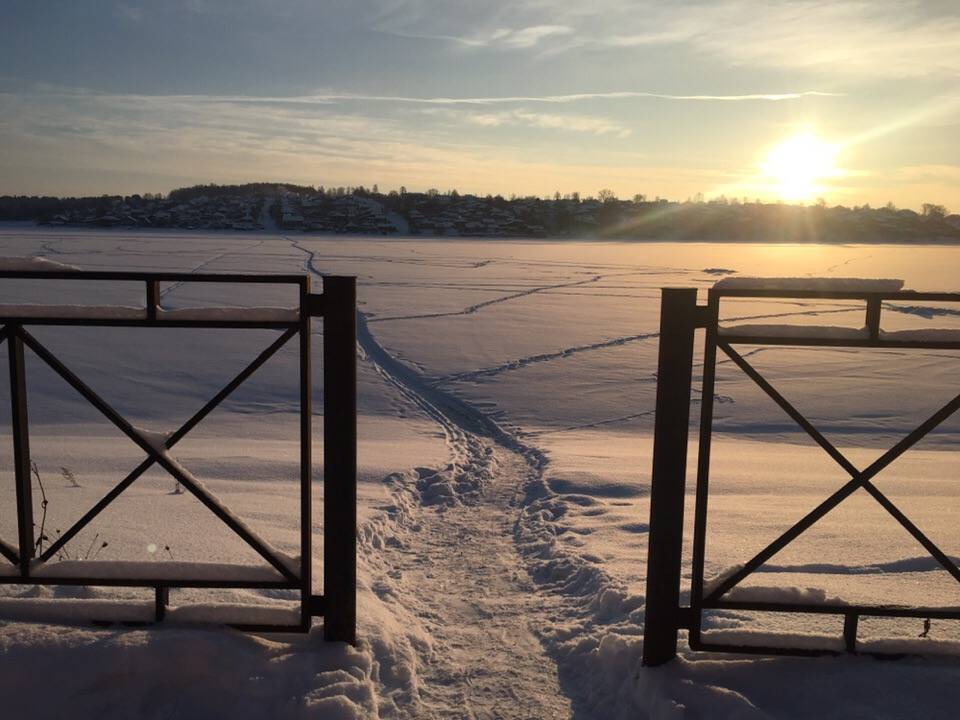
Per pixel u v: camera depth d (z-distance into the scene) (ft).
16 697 8.44
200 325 9.29
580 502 20.71
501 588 13.92
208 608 9.70
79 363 49.44
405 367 55.47
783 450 33.01
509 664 10.41
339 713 8.42
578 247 281.95
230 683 8.78
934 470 26.04
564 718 9.05
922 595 11.32
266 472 23.24
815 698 8.66
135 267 136.77
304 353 9.41
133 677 8.70
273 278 9.28
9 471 21.52
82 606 9.57
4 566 9.68
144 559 12.89
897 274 156.66
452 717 9.01
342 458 9.49
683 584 12.03
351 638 9.75
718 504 19.31
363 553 15.52
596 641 10.57
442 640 11.21
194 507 17.21
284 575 9.62
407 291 104.53
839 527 16.06
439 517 20.06
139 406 41.06
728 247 305.73
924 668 8.98
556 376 52.90
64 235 282.36
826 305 90.17
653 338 68.90
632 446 34.63
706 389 9.15
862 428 40.04
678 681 8.86
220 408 40.98
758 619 10.69
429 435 37.14
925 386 48.98
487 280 125.70
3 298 80.02
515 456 31.78
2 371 46.16
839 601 9.29
